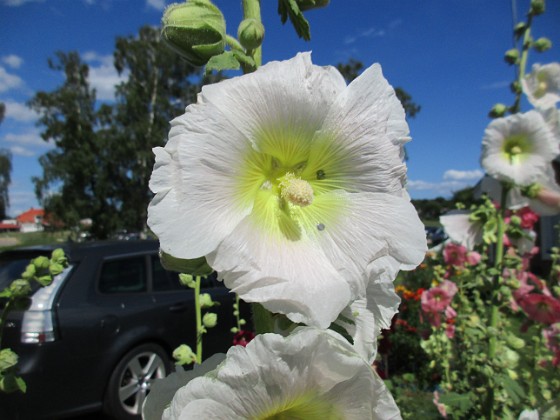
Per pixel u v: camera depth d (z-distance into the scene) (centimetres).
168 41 137
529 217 367
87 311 475
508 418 291
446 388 358
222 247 109
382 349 465
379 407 103
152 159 2588
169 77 2681
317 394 103
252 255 114
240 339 358
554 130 309
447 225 363
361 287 122
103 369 479
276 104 120
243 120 116
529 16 323
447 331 386
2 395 432
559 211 313
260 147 122
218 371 96
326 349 98
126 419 492
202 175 107
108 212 2747
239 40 135
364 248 124
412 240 123
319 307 111
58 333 451
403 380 505
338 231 128
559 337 304
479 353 306
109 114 2809
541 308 323
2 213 4338
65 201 2734
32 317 443
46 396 443
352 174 130
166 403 111
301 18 148
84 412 469
